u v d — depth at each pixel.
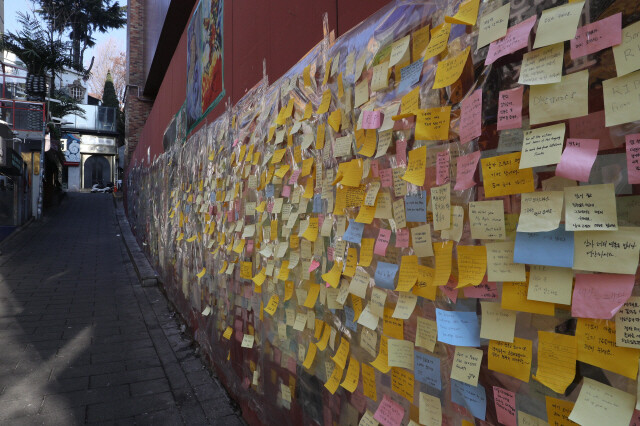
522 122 0.90
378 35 1.45
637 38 0.71
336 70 1.72
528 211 0.88
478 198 1.02
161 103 8.04
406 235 1.29
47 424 2.95
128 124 16.41
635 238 0.72
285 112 2.22
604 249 0.76
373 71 1.43
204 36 4.54
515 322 0.94
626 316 0.73
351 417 1.62
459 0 1.10
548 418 0.87
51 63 18.81
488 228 0.98
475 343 1.03
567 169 0.79
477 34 1.04
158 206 7.72
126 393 3.41
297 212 2.07
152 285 7.43
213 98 4.10
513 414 0.95
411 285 1.24
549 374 0.85
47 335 4.88
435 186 1.17
